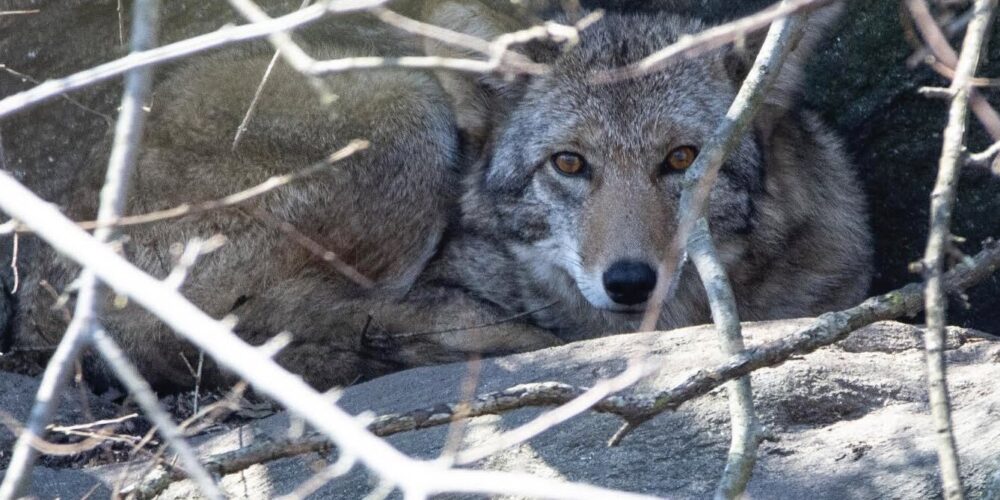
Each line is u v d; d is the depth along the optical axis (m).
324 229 11.03
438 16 10.73
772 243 10.85
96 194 10.90
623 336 8.58
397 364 10.83
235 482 7.52
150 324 10.52
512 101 11.05
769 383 7.29
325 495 7.12
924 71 11.00
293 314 10.84
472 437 7.35
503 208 10.96
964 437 6.65
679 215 6.63
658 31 10.92
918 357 7.82
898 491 6.34
